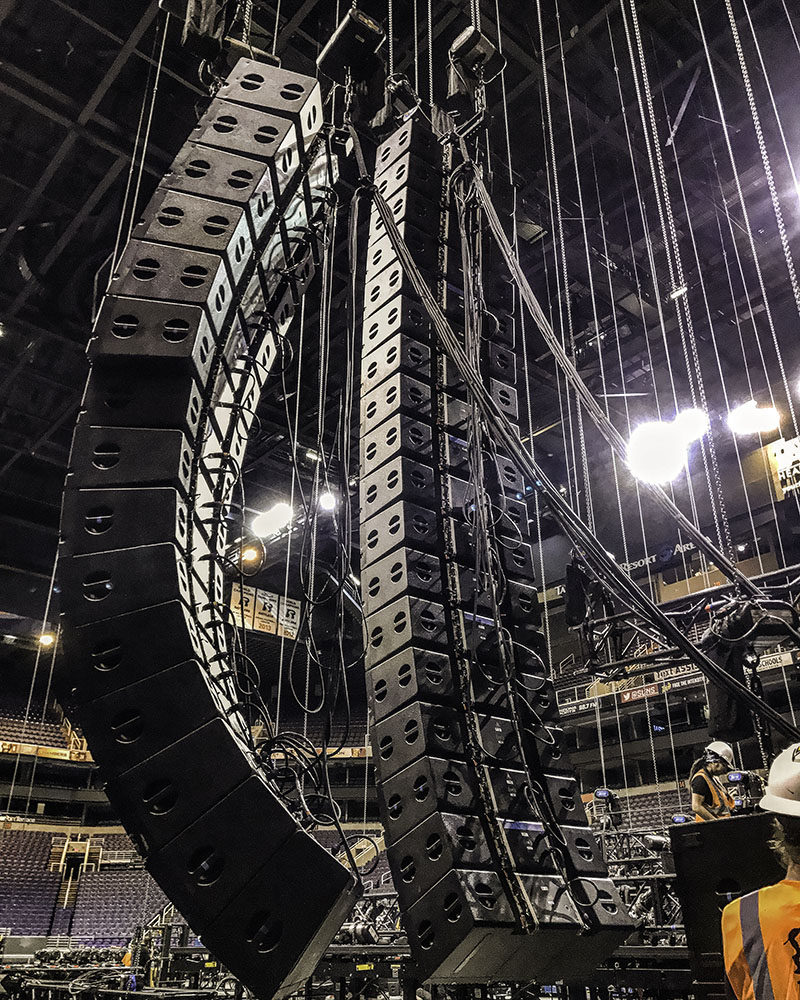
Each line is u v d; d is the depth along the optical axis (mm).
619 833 6145
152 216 2160
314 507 2406
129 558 1795
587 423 16453
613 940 2309
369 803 21734
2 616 22250
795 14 9406
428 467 2801
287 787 2084
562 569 17594
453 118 3828
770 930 1358
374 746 2387
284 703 21953
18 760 22250
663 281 13508
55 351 14953
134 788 1670
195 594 2039
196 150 2318
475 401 2619
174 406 1945
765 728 4391
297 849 1646
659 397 15570
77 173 11727
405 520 2613
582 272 13117
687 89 10547
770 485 14133
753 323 13797
